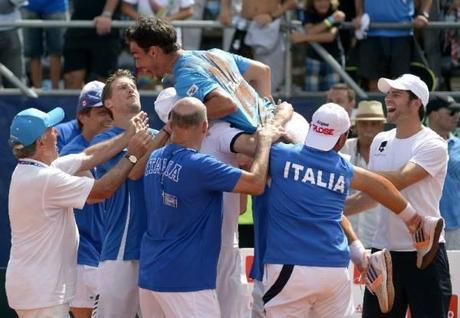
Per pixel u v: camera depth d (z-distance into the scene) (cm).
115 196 2762
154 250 2558
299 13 4316
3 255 4075
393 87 2888
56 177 2530
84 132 3123
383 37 4212
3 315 3634
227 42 4347
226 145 2614
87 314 3094
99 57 4216
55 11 4334
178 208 2523
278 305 2559
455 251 3428
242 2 4197
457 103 4041
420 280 2889
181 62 2623
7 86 4159
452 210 3697
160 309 2633
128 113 2822
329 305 2586
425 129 2908
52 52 4328
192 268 2530
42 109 4091
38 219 2542
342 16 4206
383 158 2945
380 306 2708
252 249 3331
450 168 3694
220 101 2569
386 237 2916
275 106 2770
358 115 3669
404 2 4212
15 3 4197
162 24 2619
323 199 2547
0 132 4075
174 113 2530
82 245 3062
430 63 4425
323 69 4231
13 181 2550
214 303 2570
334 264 2533
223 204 2702
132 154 2617
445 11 4431
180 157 2516
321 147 2556
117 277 2753
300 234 2534
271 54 4181
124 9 4253
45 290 2550
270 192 2570
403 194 2886
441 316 2909
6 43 4162
